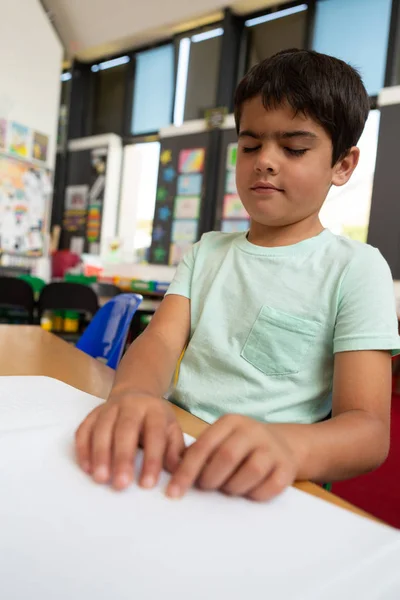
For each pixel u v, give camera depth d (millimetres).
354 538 275
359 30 4305
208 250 748
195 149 5008
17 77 5297
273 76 567
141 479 318
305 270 628
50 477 315
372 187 3939
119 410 367
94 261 5500
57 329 3701
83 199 6254
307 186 578
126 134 6016
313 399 582
